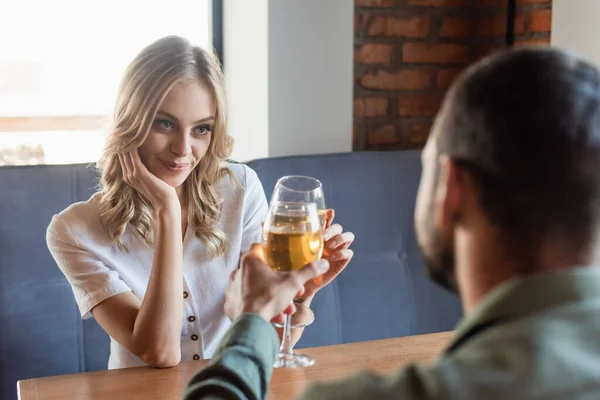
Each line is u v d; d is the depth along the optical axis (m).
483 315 0.63
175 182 1.64
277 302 0.96
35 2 2.45
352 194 2.25
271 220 1.22
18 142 2.49
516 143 0.63
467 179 0.67
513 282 0.63
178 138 1.61
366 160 2.29
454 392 0.57
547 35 2.48
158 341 1.49
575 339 0.58
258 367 0.88
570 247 0.63
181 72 1.57
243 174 1.86
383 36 2.71
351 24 2.55
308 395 0.62
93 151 2.58
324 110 2.55
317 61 2.52
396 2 2.71
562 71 0.64
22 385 1.29
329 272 1.43
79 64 2.53
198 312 1.71
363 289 2.25
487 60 0.69
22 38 2.45
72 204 1.87
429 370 0.60
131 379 1.33
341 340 2.21
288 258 1.21
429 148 0.73
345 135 2.60
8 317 1.93
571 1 2.29
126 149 1.58
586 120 0.62
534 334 0.58
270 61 2.45
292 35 2.47
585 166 0.62
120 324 1.55
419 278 2.33
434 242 0.73
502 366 0.58
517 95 0.64
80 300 1.61
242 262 0.99
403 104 2.78
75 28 2.51
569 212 0.62
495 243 0.65
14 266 1.94
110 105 2.58
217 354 0.89
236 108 2.67
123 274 1.67
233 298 1.15
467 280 0.69
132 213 1.66
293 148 2.52
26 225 1.96
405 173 2.33
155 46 1.60
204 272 1.72
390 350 1.47
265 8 2.43
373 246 2.27
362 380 0.61
